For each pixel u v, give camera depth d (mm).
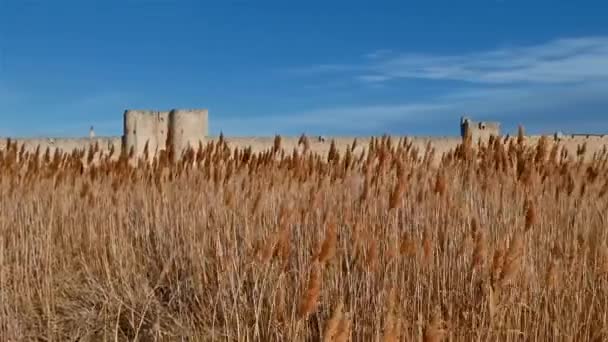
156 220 7184
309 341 4488
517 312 4465
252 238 5676
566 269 4957
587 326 4559
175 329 5082
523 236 5117
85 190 7301
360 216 5711
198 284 5754
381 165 6766
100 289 5918
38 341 5320
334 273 4949
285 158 8609
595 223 6102
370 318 4426
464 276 4910
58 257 7160
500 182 7500
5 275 6367
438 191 5367
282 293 4254
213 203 6848
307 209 5875
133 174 8500
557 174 7574
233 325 4922
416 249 4500
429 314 4613
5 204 7828
